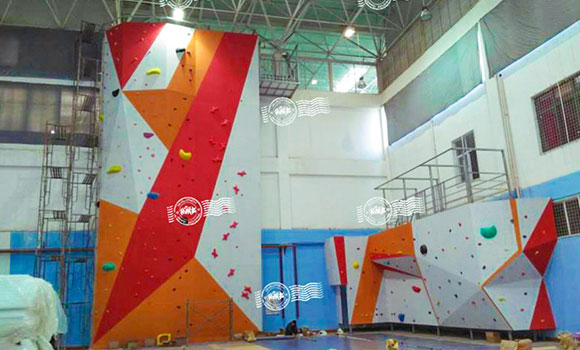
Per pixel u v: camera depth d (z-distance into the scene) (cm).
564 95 1205
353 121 2025
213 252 1619
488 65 1452
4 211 1625
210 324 1573
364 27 2022
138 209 1581
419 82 1797
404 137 1900
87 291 1606
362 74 2100
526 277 1217
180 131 1667
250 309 1622
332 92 2017
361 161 1980
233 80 1767
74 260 1594
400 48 1950
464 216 1270
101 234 1552
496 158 1402
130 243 1555
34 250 1612
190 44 1741
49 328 409
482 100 1477
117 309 1508
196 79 1723
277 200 1864
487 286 1209
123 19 1864
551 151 1235
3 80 1714
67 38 1792
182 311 1553
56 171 1628
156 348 1427
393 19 2011
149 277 1548
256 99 1781
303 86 2023
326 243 1814
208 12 1944
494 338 1229
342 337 1558
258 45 1836
